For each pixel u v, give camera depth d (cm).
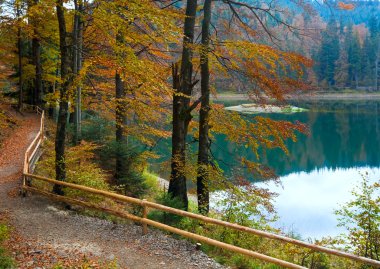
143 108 1853
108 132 1898
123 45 1068
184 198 1436
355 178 2903
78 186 1075
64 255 809
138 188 1636
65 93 1167
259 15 1511
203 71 1437
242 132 1408
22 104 3089
